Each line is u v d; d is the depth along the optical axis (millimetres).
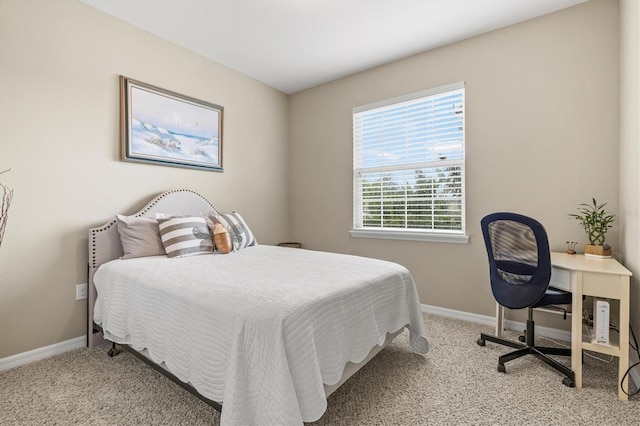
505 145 2637
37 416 1487
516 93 2584
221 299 1400
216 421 1454
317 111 3838
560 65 2406
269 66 3338
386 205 3338
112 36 2453
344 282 1654
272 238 3883
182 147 2916
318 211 3834
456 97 2908
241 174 3506
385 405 1572
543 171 2482
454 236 2848
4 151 1948
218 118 3229
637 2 1763
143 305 1727
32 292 2066
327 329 1380
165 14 2436
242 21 2527
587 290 1735
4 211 1938
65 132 2209
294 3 2305
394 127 3279
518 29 2568
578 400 1613
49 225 2139
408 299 2092
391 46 2924
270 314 1231
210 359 1327
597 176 2279
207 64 3146
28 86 2041
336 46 2928
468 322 2768
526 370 1914
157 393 1679
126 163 2553
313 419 1176
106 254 2326
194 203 2938
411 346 2127
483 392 1686
